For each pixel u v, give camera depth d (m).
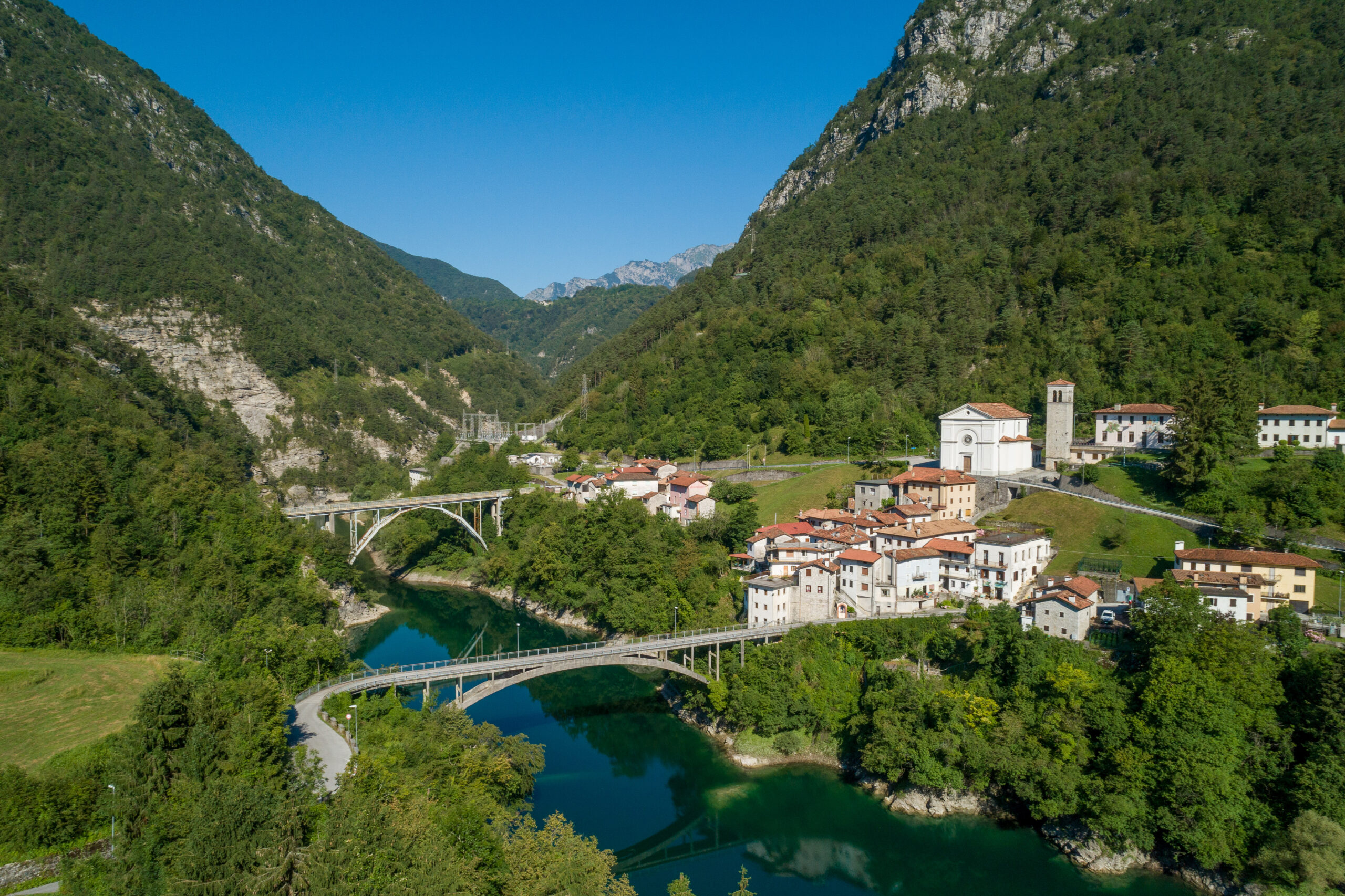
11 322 168.50
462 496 183.88
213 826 49.19
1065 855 74.88
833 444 178.25
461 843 54.62
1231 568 93.31
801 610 112.00
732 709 96.12
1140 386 157.50
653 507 175.75
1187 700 73.12
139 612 96.25
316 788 62.00
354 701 82.88
